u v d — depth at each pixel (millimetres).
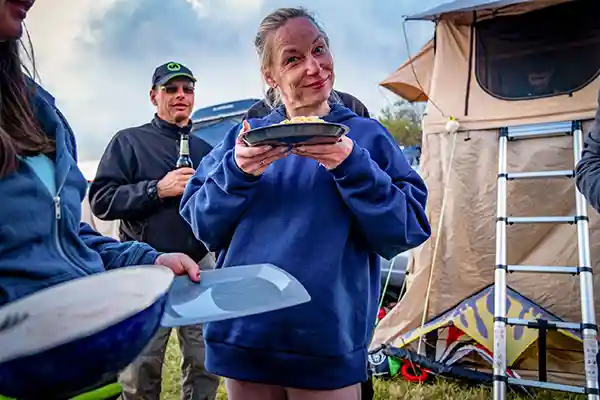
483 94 3480
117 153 2639
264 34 1454
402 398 3113
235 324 1338
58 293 833
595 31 3252
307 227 1294
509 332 3135
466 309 3279
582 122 3182
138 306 735
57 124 1167
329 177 1324
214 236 1420
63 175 1098
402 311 3590
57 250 1061
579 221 2949
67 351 647
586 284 2840
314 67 1371
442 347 3439
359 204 1244
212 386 2586
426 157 3590
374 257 1422
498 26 3492
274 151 1211
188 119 2809
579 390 2691
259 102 2164
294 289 998
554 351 3236
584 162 1766
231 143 1554
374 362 3492
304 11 1467
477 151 3424
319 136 1139
